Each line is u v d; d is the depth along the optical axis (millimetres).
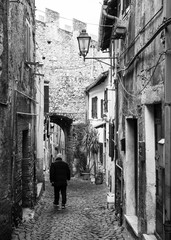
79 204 12875
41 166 17016
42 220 9953
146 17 6469
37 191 13656
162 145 5047
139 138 6879
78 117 26125
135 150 8586
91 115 24328
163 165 4973
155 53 5727
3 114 7121
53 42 25703
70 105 26000
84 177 22719
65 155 28109
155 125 6348
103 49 15445
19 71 9211
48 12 25547
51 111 25594
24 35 10094
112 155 12516
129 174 8555
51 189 17859
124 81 9188
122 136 9438
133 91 7715
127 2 8703
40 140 17188
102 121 19891
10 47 7789
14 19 8438
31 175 11164
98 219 10070
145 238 6055
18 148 9047
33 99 11688
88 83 26438
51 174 12133
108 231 8602
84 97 26281
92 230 8773
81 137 25172
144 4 6648
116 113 10875
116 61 11445
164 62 5023
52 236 8195
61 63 25891
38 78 16109
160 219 5848
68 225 9344
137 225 7488
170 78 4875
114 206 11453
